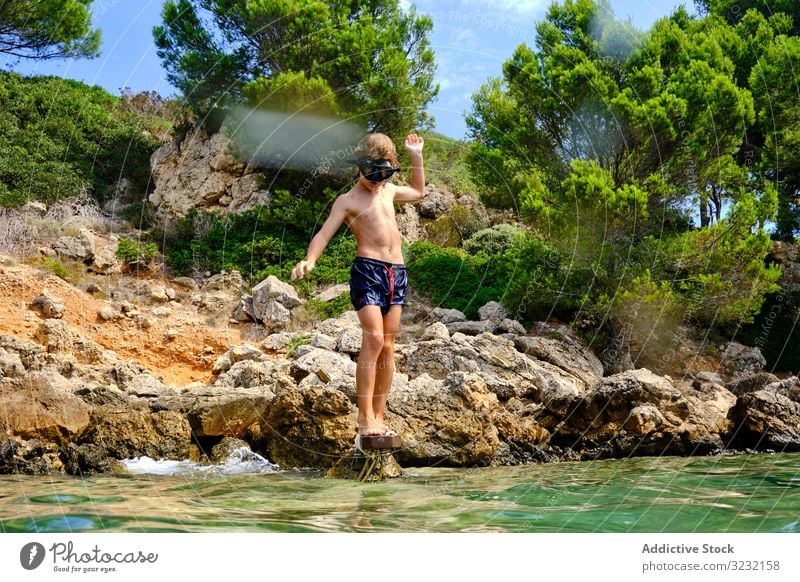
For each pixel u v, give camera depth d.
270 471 7.33
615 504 5.14
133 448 7.84
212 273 16.59
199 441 8.35
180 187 19.47
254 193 18.77
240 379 11.07
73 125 20.70
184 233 17.67
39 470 7.09
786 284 18.47
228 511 4.73
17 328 12.20
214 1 17.50
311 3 16.69
